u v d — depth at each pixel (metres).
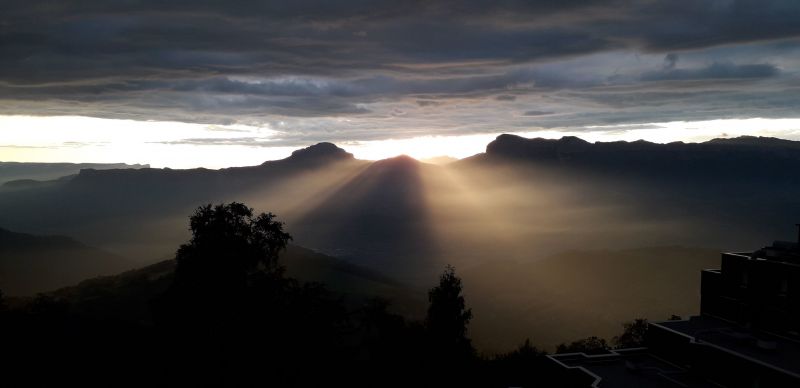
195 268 34.44
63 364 38.31
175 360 33.84
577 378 37.47
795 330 33.31
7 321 43.59
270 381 33.31
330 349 36.00
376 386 39.59
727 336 34.81
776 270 34.53
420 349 41.75
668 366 37.34
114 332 46.25
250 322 33.72
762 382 29.61
